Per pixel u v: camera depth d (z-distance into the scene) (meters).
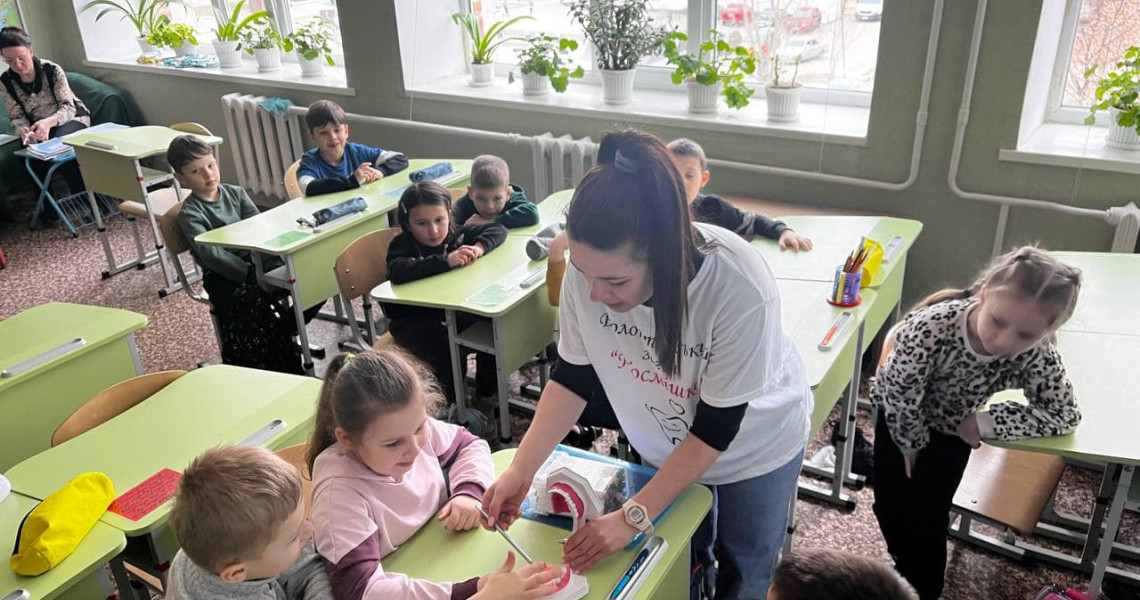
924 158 3.12
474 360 3.47
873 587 1.00
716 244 1.20
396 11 4.26
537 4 4.23
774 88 3.40
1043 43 2.88
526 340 2.75
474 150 4.33
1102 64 3.05
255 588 1.20
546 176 4.03
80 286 4.31
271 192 5.11
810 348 2.07
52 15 5.65
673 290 1.14
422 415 1.35
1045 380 1.70
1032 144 2.98
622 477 1.45
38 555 1.44
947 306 1.74
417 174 3.62
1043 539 2.37
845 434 2.43
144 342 3.72
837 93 3.57
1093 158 2.81
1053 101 3.18
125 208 4.16
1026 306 1.56
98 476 1.65
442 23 4.51
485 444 1.61
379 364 1.33
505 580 1.21
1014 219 3.04
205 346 3.66
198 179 3.35
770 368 1.26
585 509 1.33
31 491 1.70
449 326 2.75
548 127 4.04
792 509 2.21
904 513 1.95
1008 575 2.24
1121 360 1.96
